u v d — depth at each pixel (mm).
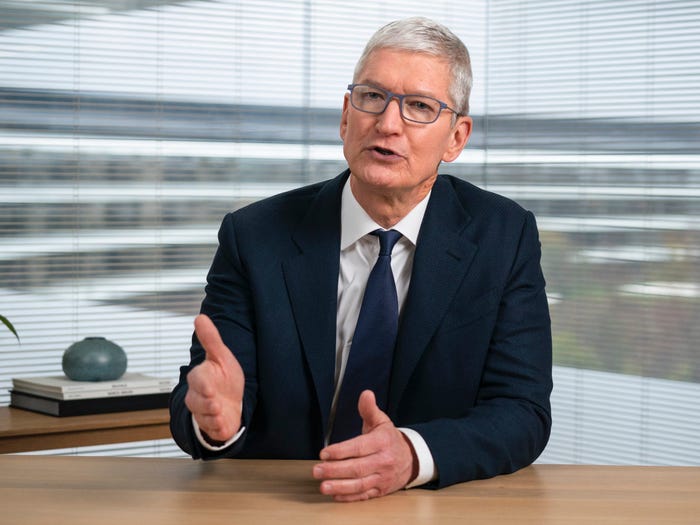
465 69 1756
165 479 1425
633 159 3744
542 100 4027
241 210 1911
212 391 1354
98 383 2783
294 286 1796
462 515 1270
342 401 1779
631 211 3748
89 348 2838
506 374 1745
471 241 1835
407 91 1684
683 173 3605
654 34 3693
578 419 3898
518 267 1837
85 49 3551
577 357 3906
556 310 3975
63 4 3514
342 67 4020
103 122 3592
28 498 1312
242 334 1800
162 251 3707
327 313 1782
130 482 1404
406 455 1395
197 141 3760
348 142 1728
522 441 1568
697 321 3559
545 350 1799
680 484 1452
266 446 1800
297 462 1553
